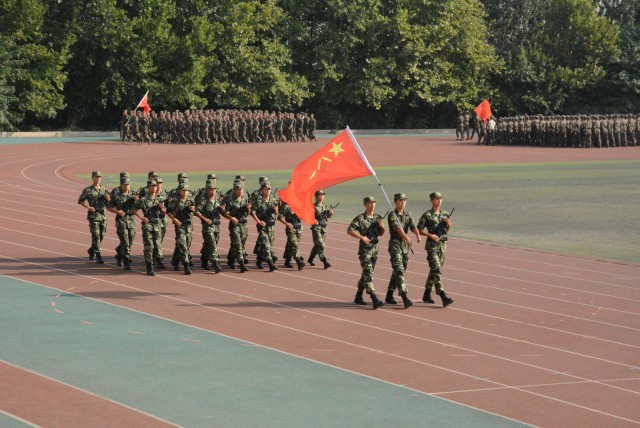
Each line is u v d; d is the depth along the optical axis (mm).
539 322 18578
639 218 36531
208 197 23359
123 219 23484
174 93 88375
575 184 49594
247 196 24047
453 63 109688
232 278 22812
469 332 17594
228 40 91688
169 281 22250
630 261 26922
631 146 82625
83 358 15164
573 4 114812
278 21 96562
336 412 12555
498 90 112188
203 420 12133
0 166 52438
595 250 28844
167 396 13172
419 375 14508
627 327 18281
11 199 37531
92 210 24281
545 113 112875
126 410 12500
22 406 12594
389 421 12211
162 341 16391
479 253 27594
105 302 19656
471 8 108938
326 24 100625
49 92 86375
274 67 94438
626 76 112875
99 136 87562
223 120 79438
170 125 77812
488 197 43188
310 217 20438
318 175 20125
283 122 83188
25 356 15234
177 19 91125
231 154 65938
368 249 19547
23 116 84562
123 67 88062
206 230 23281
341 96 103250
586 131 80000
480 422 12242
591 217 36750
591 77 112375
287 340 16656
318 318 18547
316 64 100438
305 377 14250
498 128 82562
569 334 17594
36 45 83625
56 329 17156
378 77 101875
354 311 19297
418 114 112188
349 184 48469
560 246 29500
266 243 23828
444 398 13305
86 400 12914
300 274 23547
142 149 69500
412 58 104562
